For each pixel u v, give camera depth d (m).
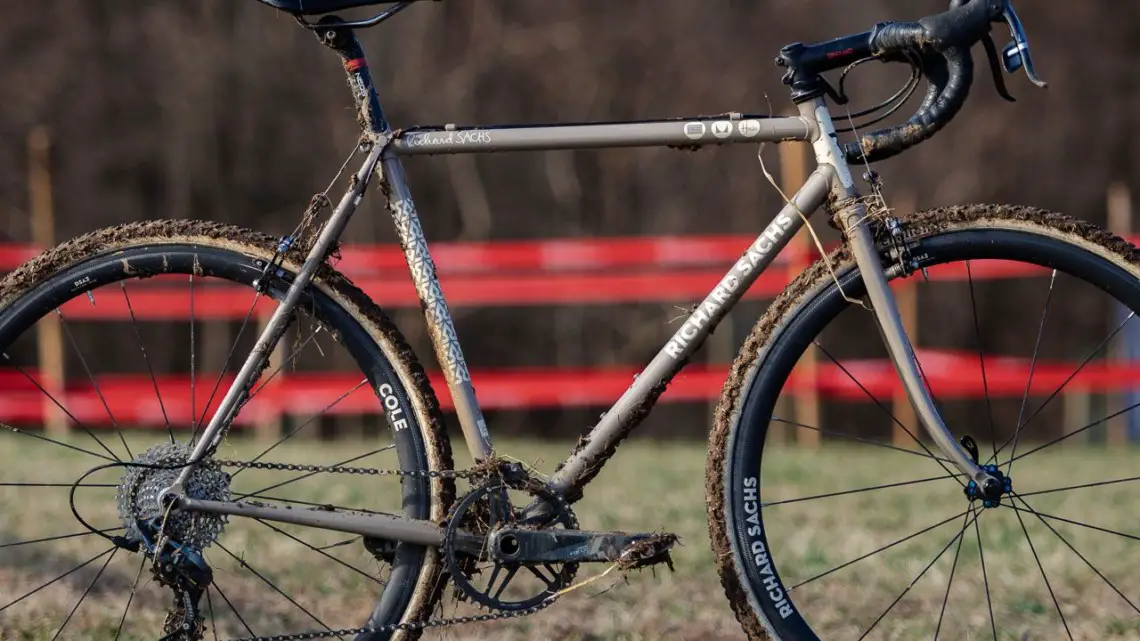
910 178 37.19
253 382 5.01
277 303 5.05
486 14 38.44
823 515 9.97
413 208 5.04
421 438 5.00
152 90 37.00
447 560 4.91
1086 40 38.69
